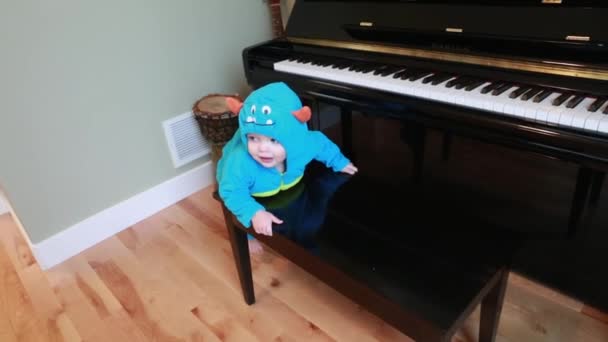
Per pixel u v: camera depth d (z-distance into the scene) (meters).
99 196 1.91
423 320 0.88
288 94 1.23
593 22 1.07
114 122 1.86
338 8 1.58
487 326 1.20
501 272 1.03
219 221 2.01
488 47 1.22
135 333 1.48
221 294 1.61
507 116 1.10
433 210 1.18
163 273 1.73
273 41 1.76
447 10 1.31
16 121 1.60
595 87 1.06
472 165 1.45
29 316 1.59
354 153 1.75
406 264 1.01
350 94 1.41
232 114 1.91
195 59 2.04
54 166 1.75
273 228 1.16
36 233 1.77
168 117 2.04
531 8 1.17
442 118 1.24
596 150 0.99
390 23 1.43
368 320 1.45
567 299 1.46
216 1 2.02
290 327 1.45
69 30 1.64
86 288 1.69
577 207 1.26
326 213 1.20
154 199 2.09
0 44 1.50
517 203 1.40
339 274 1.03
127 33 1.79
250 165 1.25
